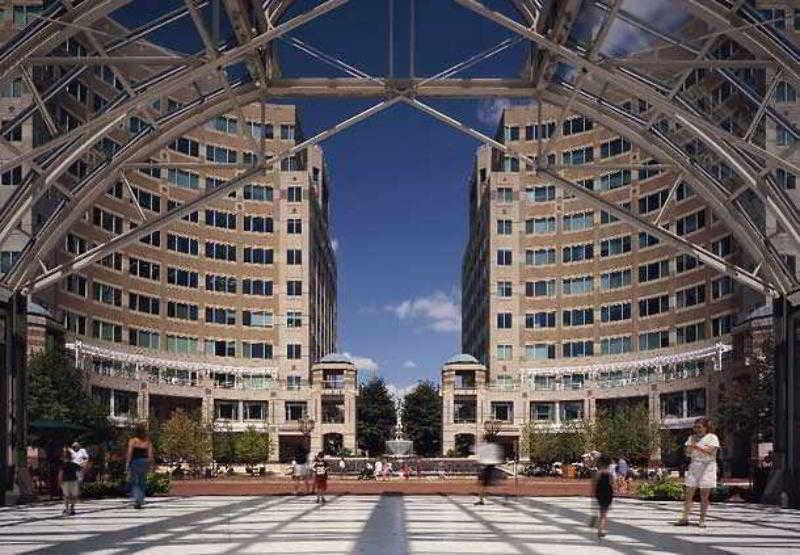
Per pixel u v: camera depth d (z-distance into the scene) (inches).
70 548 534.6
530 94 1103.6
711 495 1107.3
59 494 1098.7
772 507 984.9
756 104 955.3
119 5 860.0
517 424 3686.0
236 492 1349.7
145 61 924.0
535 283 3779.5
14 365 1013.2
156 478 1257.4
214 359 3656.5
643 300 3467.0
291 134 3937.0
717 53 1544.0
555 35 915.4
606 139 3659.0
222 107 1085.1
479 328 4419.3
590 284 3661.4
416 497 1205.7
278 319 3804.1
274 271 3828.7
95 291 3112.7
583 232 3695.9
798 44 861.8
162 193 3494.1
